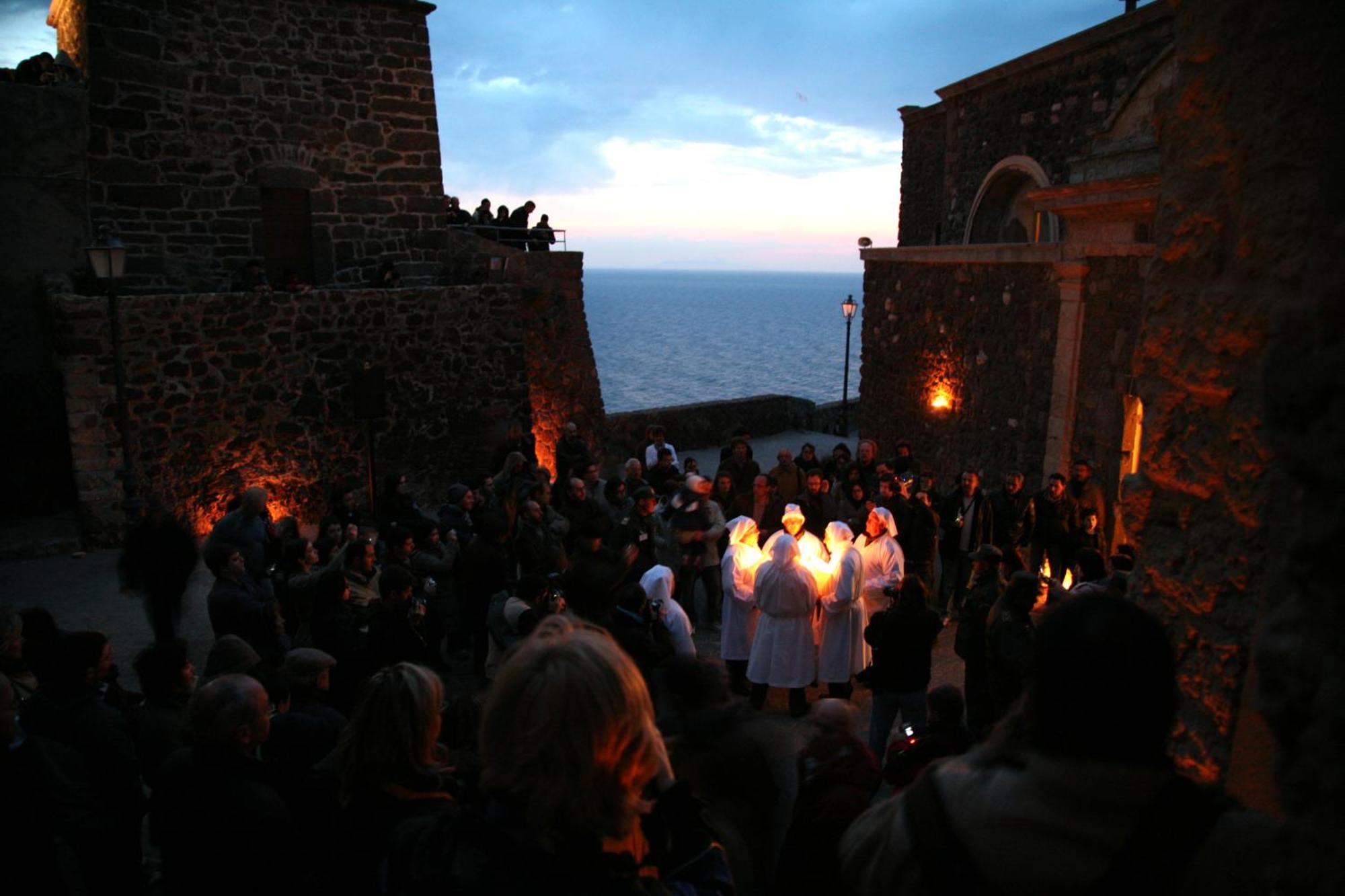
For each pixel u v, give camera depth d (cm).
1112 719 97
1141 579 184
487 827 136
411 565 786
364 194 1434
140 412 1105
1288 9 145
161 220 1268
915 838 104
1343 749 73
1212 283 166
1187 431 172
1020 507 897
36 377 1126
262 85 1327
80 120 1187
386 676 253
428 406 1354
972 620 584
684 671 312
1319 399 76
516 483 952
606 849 132
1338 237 78
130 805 382
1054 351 1066
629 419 2031
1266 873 85
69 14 1339
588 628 154
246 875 282
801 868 298
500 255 1523
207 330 1151
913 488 930
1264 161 152
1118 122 969
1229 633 161
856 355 9462
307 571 699
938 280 1354
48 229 1181
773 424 2331
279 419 1223
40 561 1036
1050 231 1455
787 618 680
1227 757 161
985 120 1597
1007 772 103
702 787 286
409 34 1445
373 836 242
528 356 1567
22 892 321
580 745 129
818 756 324
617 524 873
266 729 302
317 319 1241
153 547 732
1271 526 151
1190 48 168
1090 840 94
